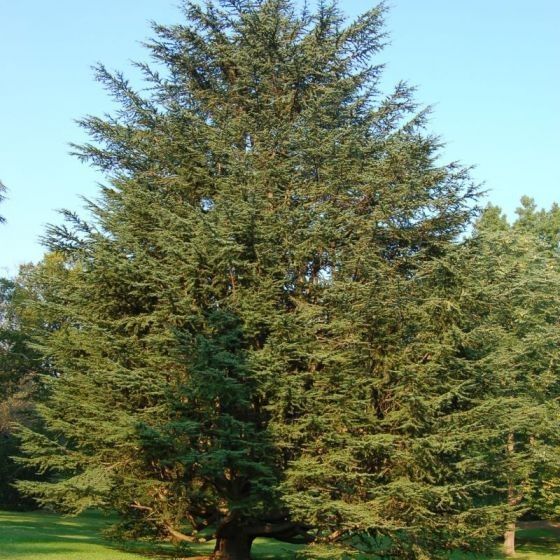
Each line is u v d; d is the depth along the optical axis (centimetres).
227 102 1717
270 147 1585
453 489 1292
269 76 1658
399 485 1260
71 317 1548
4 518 2664
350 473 1304
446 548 1470
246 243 1455
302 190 1556
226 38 1744
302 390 1336
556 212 3847
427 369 1355
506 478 1658
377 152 1612
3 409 3862
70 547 1669
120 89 1673
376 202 1583
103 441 1447
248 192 1477
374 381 1380
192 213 1467
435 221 1587
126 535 1639
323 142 1523
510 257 2800
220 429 1331
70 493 1426
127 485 1410
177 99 1764
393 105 1720
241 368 1305
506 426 1519
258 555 1902
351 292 1397
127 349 1464
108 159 1691
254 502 1371
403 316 1405
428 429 1373
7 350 3284
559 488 2862
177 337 1352
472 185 1564
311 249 1464
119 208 1633
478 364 1445
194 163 1622
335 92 1617
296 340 1380
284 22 1720
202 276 1476
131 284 1449
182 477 1415
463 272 1466
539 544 3231
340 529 1377
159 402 1399
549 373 2500
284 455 1407
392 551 1445
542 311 2705
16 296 3544
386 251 1627
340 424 1343
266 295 1423
